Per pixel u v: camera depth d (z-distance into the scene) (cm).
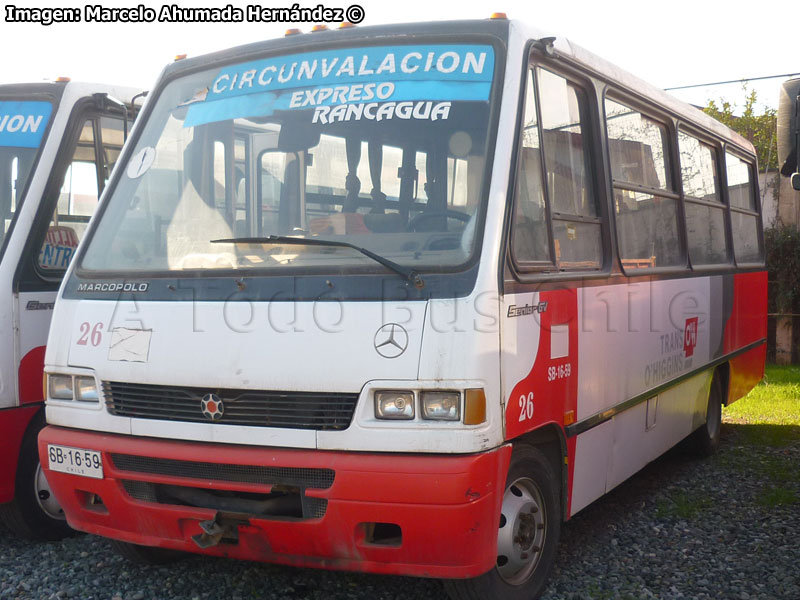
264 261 406
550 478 443
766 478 719
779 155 563
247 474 385
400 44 441
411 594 452
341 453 369
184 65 496
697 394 727
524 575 433
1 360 504
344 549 375
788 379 1332
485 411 365
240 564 498
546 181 441
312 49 459
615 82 540
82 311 435
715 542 550
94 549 529
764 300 972
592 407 486
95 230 462
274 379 379
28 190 529
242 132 451
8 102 568
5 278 509
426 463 358
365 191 414
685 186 695
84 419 425
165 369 401
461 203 394
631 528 581
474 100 414
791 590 466
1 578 477
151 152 475
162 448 399
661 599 452
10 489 514
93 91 577
